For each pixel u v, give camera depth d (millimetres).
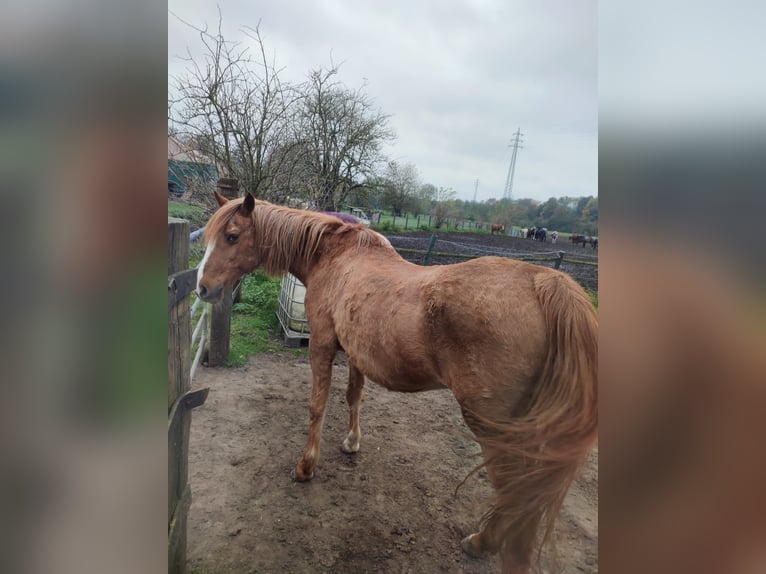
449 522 1958
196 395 1326
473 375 1422
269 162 5664
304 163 6734
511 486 1344
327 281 2154
